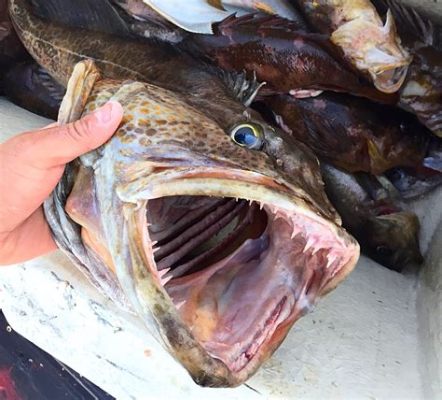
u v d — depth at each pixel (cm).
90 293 45
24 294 50
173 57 51
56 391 65
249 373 33
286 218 35
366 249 58
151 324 31
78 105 37
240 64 51
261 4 50
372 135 53
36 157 34
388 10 46
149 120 34
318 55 48
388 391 40
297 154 36
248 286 37
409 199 59
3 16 61
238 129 36
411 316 48
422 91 49
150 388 44
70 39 55
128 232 32
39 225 42
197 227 42
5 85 66
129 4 53
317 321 44
